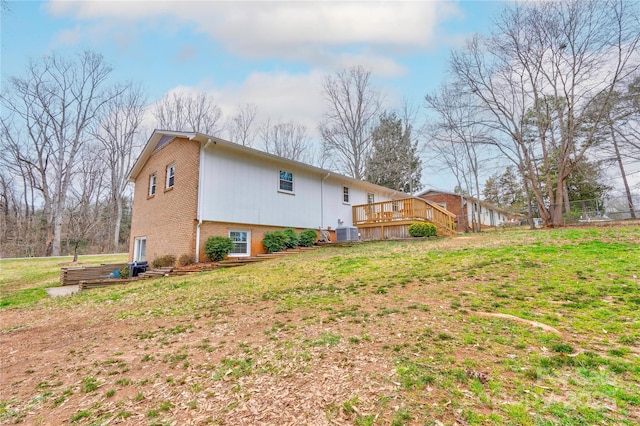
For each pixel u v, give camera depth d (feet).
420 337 11.29
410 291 17.63
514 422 6.47
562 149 43.88
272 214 42.91
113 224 104.68
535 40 43.01
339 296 18.04
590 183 67.00
